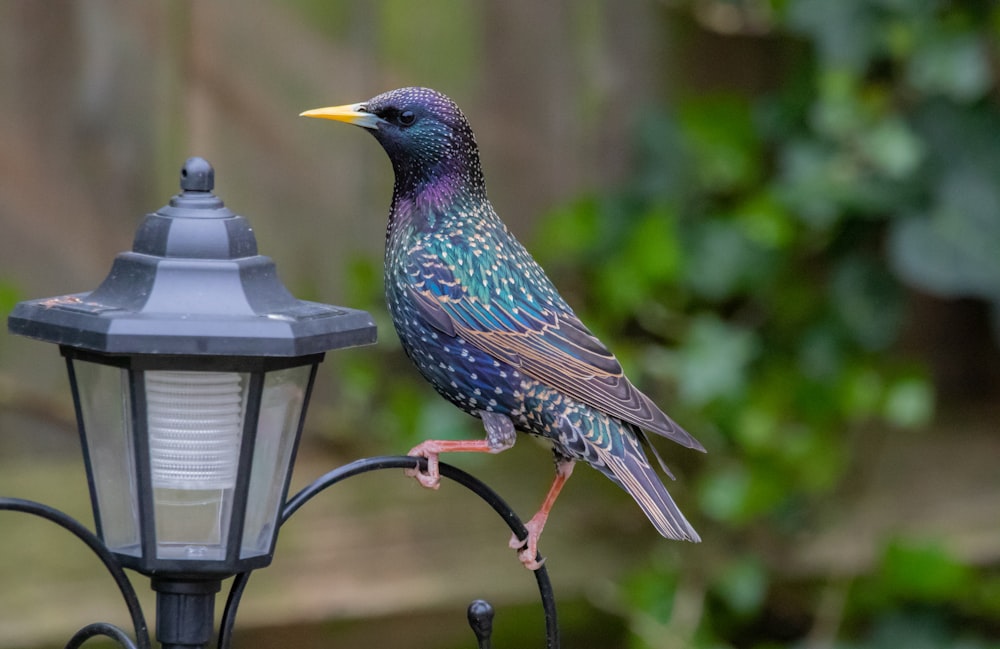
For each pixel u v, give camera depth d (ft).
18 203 28.58
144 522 14.48
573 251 31.37
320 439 31.07
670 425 20.45
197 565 14.66
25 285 28.73
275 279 14.92
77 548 28.12
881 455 34.76
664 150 32.19
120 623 27.12
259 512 15.17
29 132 28.63
